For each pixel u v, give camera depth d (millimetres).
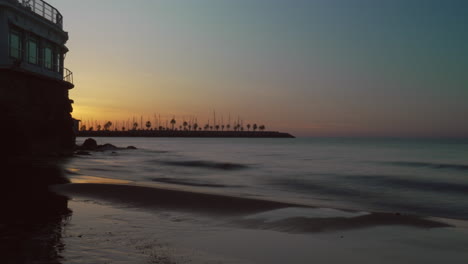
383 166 37344
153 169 29859
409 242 8555
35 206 10789
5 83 26578
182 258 6633
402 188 21000
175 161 39938
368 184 22656
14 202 11242
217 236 8445
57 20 37344
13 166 21422
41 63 33375
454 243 8539
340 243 8289
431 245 8359
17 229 8102
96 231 8227
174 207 11664
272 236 8641
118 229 8539
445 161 45250
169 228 8992
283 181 23828
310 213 11320
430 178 26047
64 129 36000
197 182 22250
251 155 58281
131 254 6691
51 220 9102
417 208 15039
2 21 27594
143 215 10336
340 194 18656
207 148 89562
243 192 18125
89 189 14086
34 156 28672
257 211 11453
